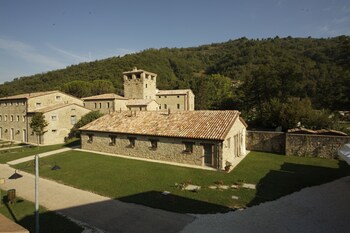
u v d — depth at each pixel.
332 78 57.38
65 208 12.32
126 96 61.81
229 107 55.25
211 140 19.31
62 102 45.41
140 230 9.89
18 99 41.56
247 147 27.50
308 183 15.55
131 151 24.44
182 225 10.21
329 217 10.79
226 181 16.11
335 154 22.28
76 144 33.66
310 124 30.59
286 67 47.12
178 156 21.25
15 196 13.38
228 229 9.78
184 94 62.72
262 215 11.04
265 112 35.91
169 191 14.37
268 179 16.44
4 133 45.69
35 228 10.27
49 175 18.39
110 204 12.68
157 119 25.52
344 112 49.12
